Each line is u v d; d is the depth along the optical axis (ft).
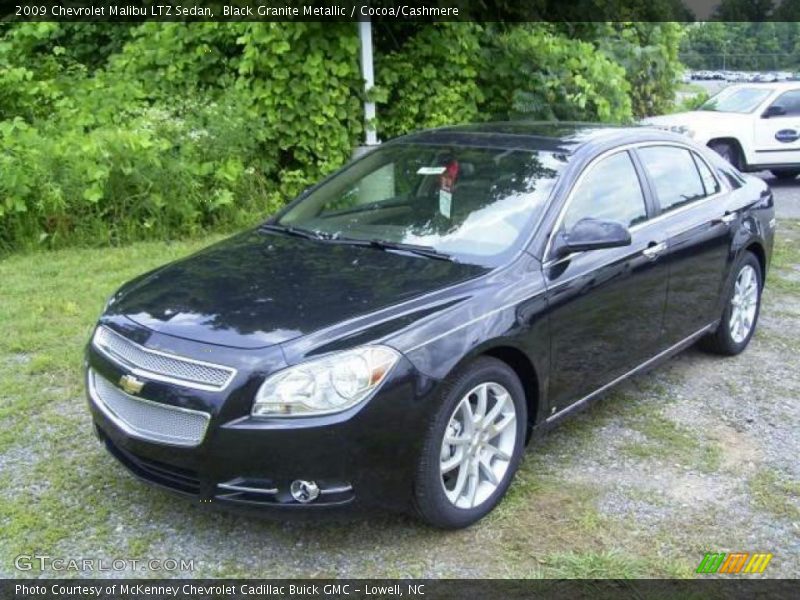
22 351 17.70
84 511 11.96
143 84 31.32
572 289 13.00
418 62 31.91
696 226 16.39
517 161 14.52
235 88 29.53
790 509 12.40
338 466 10.27
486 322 11.56
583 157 14.37
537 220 13.19
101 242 26.22
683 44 59.21
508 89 33.73
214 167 28.19
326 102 29.40
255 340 10.62
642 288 14.71
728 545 11.46
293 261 13.17
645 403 16.11
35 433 14.19
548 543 11.39
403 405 10.54
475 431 11.62
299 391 10.18
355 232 14.29
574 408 13.73
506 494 12.55
